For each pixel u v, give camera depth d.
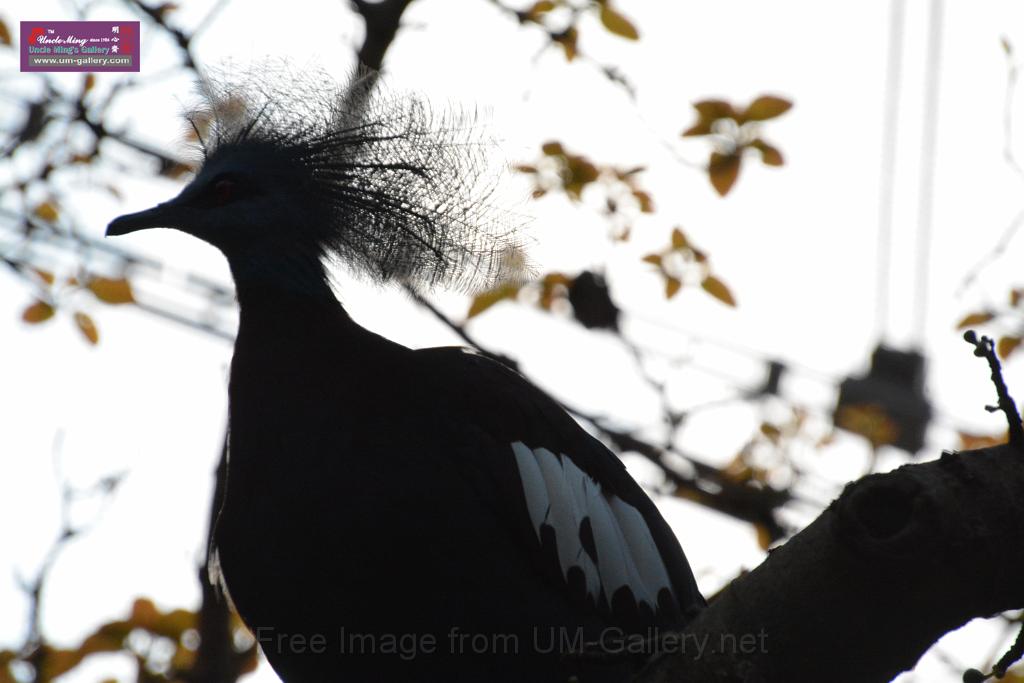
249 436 5.66
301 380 5.70
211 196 6.44
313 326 5.97
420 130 6.56
